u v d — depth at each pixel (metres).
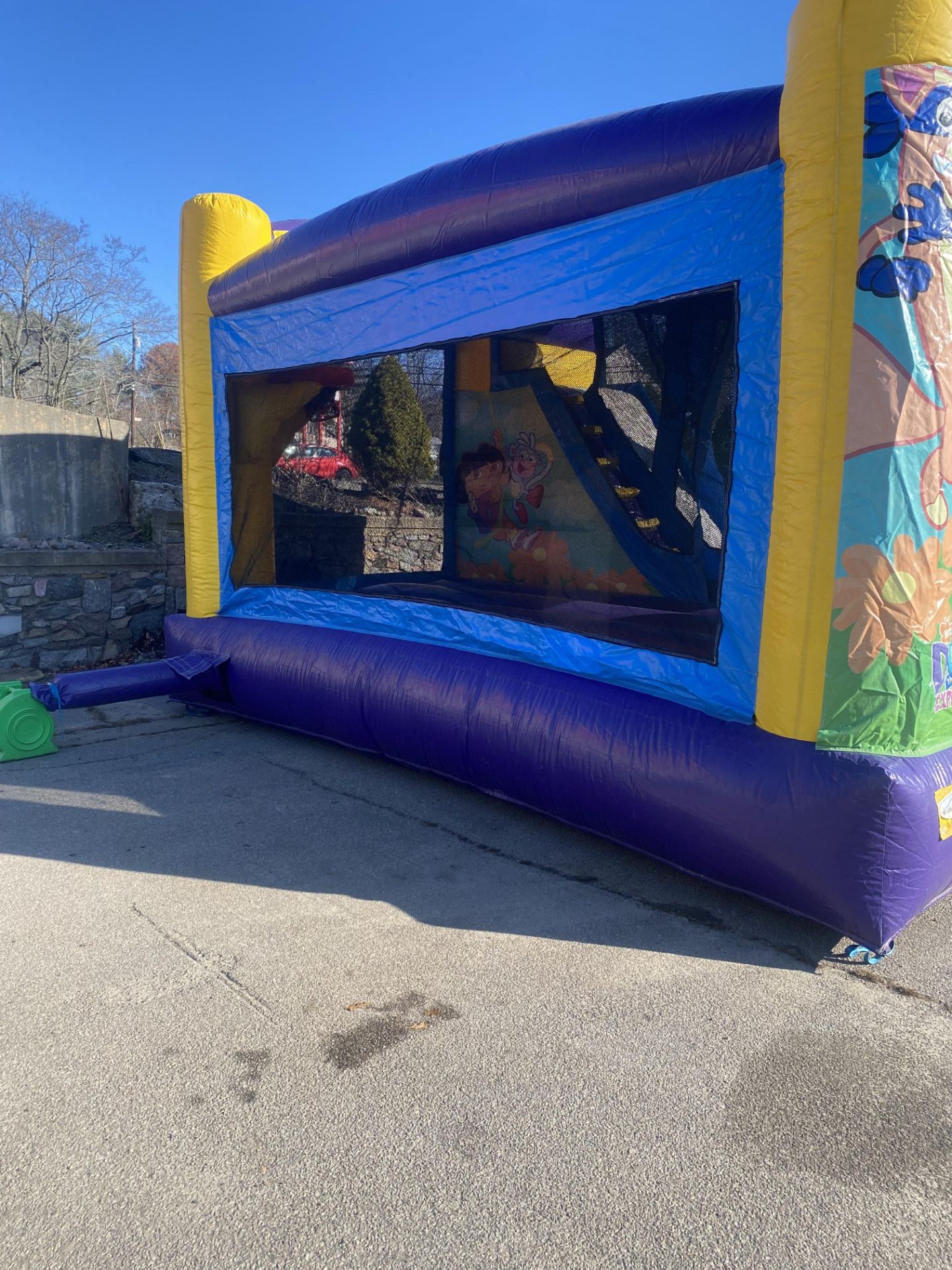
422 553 4.92
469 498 4.60
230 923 3.23
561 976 2.89
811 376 2.85
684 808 3.31
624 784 3.55
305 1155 2.07
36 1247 1.81
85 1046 2.49
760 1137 2.15
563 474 4.09
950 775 2.92
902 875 2.82
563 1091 2.31
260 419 5.86
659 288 3.53
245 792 4.67
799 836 2.95
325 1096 2.28
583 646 4.01
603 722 3.68
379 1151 2.09
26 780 4.84
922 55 2.66
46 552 6.97
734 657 3.32
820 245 2.79
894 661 2.81
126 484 8.71
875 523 2.75
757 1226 1.88
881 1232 1.87
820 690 2.92
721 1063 2.44
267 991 2.78
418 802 4.57
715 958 3.03
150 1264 1.77
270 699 5.66
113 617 7.36
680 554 3.55
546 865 3.80
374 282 4.94
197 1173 2.02
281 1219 1.89
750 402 3.21
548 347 4.08
